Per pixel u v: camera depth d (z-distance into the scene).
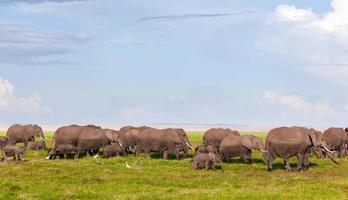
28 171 40.16
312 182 36.44
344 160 52.97
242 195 29.75
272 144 45.28
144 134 53.50
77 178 37.00
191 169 44.12
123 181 36.34
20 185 33.12
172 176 39.31
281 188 33.28
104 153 53.19
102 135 54.97
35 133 65.19
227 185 35.31
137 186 34.31
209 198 28.89
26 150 62.06
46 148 65.31
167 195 30.19
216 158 44.72
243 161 50.62
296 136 45.06
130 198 29.25
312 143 45.22
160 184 35.62
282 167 46.97
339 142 57.16
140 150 53.62
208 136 57.81
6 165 43.84
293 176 40.81
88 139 54.16
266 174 42.28
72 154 54.44
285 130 45.66
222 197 29.08
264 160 48.50
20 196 29.69
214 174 41.09
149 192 31.59
